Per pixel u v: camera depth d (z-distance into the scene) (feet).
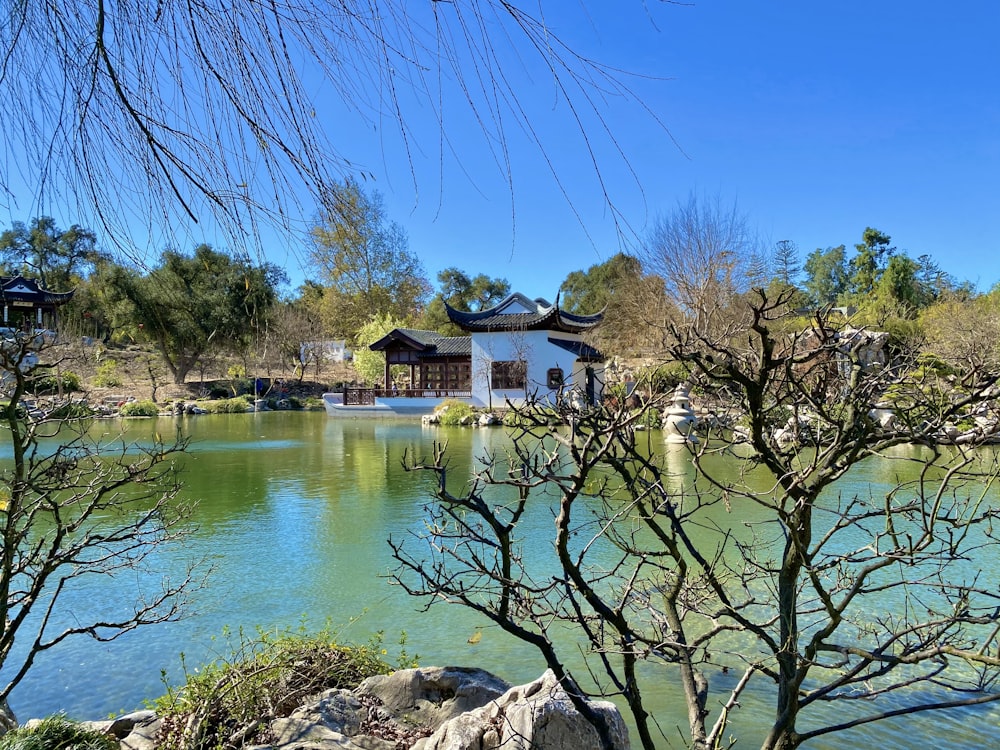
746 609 19.84
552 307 104.27
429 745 11.19
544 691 11.51
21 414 12.73
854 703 15.24
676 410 59.77
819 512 29.43
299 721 12.52
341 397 115.34
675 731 14.44
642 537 27.09
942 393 8.62
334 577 24.30
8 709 13.25
